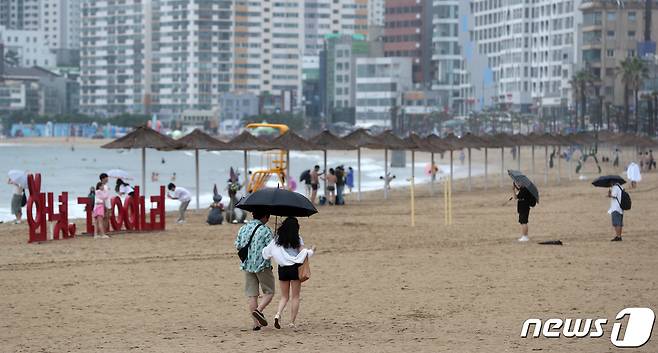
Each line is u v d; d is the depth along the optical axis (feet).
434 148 531.91
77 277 215.31
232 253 261.03
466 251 261.44
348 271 222.69
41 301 184.55
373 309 174.91
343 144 465.88
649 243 278.87
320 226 340.18
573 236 301.84
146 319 166.71
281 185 450.30
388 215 393.09
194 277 215.31
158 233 312.91
